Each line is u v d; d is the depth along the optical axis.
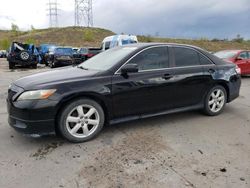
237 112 5.83
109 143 4.11
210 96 5.42
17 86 4.09
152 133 4.53
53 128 3.91
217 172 3.26
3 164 3.46
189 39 58.09
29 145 4.04
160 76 4.66
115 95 4.28
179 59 5.00
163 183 3.03
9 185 3.00
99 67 4.60
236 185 2.99
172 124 4.98
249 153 3.78
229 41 56.31
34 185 3.00
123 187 2.96
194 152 3.80
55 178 3.14
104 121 4.39
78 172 3.27
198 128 4.78
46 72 4.66
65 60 19.36
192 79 5.04
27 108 3.75
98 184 3.01
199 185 2.99
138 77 4.45
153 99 4.66
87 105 4.13
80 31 77.75
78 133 4.16
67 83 3.96
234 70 5.77
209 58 5.43
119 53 4.77
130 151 3.83
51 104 3.82
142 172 3.25
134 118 4.57
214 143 4.12
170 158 3.62
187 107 5.16
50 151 3.84
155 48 4.76
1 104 6.52
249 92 8.40
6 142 4.14
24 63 19.12
